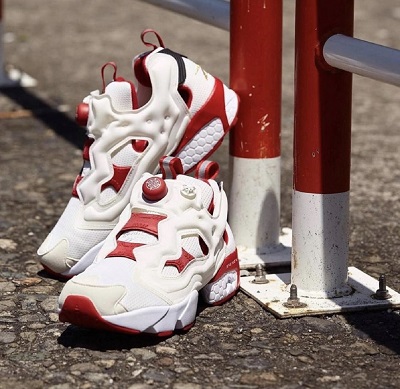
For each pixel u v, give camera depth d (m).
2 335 3.13
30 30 9.27
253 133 3.75
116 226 3.21
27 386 2.77
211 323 3.22
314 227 3.35
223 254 3.34
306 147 3.30
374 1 10.80
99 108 3.48
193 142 3.62
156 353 2.98
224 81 7.21
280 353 2.99
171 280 3.05
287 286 3.49
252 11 3.65
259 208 3.82
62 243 3.58
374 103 6.82
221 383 2.78
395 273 3.78
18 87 7.12
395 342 3.08
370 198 4.77
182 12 4.30
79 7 10.52
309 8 3.20
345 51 3.11
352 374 2.85
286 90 7.04
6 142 5.76
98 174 3.53
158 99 3.47
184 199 3.15
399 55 2.93
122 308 2.92
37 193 4.79
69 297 2.91
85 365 2.90
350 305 3.31
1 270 3.76
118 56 8.14
